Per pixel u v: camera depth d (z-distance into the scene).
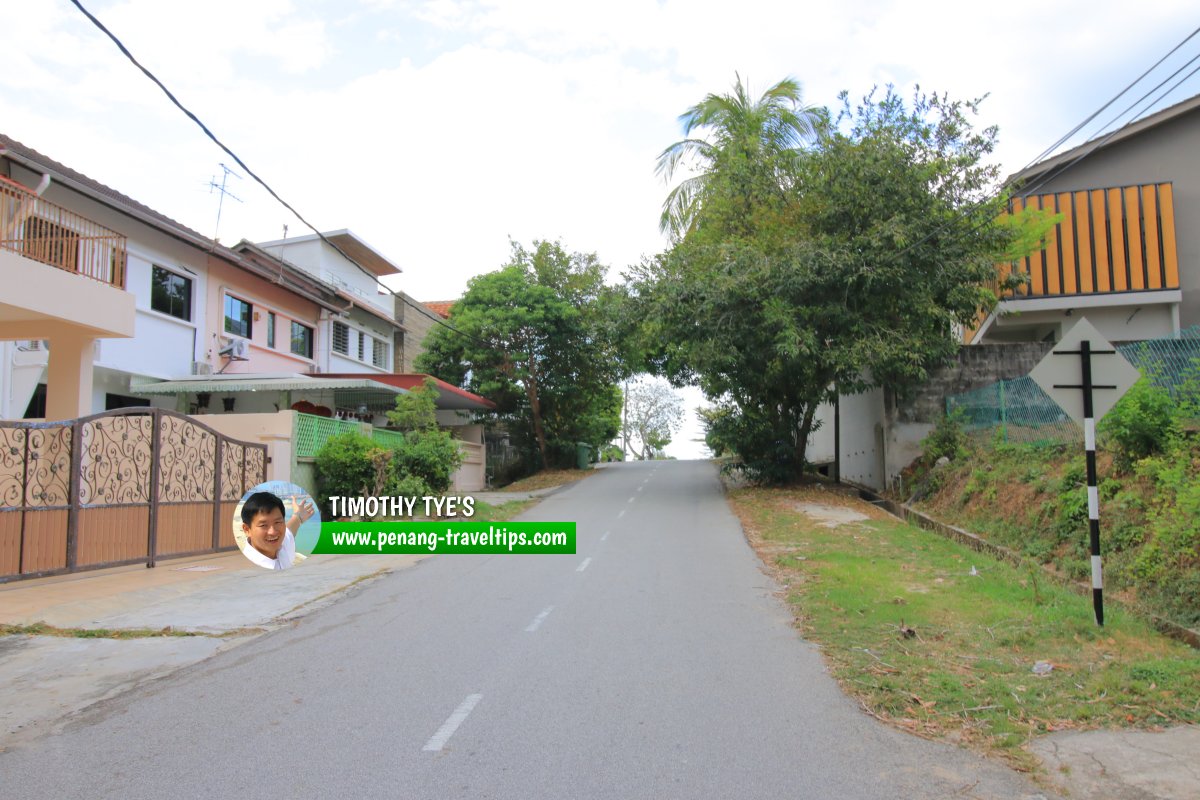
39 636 8.30
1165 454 10.40
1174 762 4.89
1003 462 15.40
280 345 25.28
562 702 6.00
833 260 18.70
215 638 8.22
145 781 4.67
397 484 18.88
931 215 19.05
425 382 21.42
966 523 14.74
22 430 10.73
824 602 9.25
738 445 23.77
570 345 32.69
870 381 22.38
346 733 5.40
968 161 19.72
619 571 11.77
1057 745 5.18
